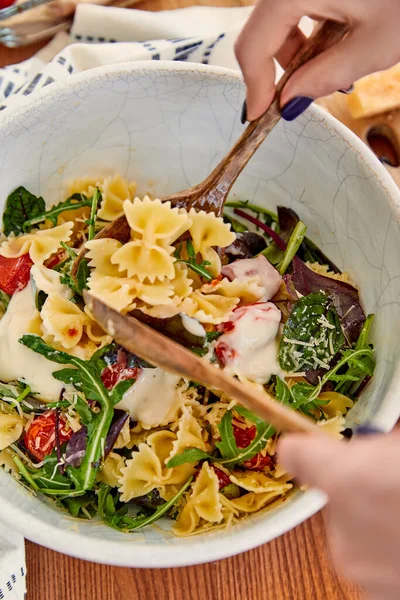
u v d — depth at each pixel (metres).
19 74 0.67
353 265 0.59
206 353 0.54
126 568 0.56
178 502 0.54
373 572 0.39
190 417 0.55
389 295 0.55
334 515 0.40
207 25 0.70
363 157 0.55
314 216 0.60
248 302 0.57
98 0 0.71
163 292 0.54
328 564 0.56
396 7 0.47
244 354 0.55
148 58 0.65
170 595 0.56
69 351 0.55
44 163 0.59
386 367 0.53
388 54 0.49
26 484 0.54
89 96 0.56
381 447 0.39
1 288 0.58
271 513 0.51
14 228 0.60
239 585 0.56
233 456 0.53
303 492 0.50
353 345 0.57
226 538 0.49
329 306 0.57
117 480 0.54
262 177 0.61
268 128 0.53
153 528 0.53
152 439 0.55
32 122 0.56
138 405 0.54
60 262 0.59
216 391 0.55
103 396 0.53
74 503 0.54
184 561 0.48
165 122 0.60
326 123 0.55
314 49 0.50
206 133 0.60
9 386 0.56
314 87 0.50
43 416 0.55
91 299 0.47
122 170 0.62
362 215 0.57
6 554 0.55
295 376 0.55
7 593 0.55
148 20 0.69
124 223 0.56
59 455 0.54
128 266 0.55
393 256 0.55
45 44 0.71
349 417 0.54
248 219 0.62
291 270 0.59
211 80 0.56
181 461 0.53
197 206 0.56
